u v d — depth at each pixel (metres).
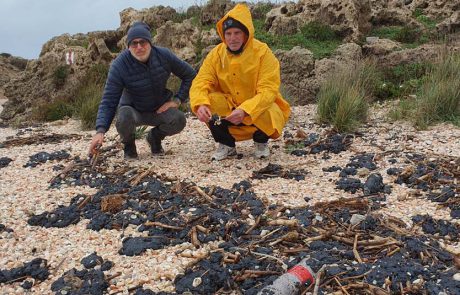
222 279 3.35
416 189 4.92
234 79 5.57
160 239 3.98
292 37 12.10
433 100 7.72
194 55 12.24
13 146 7.57
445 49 9.78
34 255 3.89
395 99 9.29
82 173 5.68
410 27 12.44
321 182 5.25
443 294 3.05
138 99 5.98
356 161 5.82
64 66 12.98
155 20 15.09
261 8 15.16
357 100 7.64
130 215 4.41
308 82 10.17
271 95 5.45
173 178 5.36
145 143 7.21
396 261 3.47
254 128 5.93
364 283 3.23
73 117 10.77
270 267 3.49
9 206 4.84
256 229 4.12
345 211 4.36
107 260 3.72
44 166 6.18
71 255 3.86
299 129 7.37
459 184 4.93
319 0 12.41
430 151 6.14
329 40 11.89
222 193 4.86
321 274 3.33
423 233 4.02
